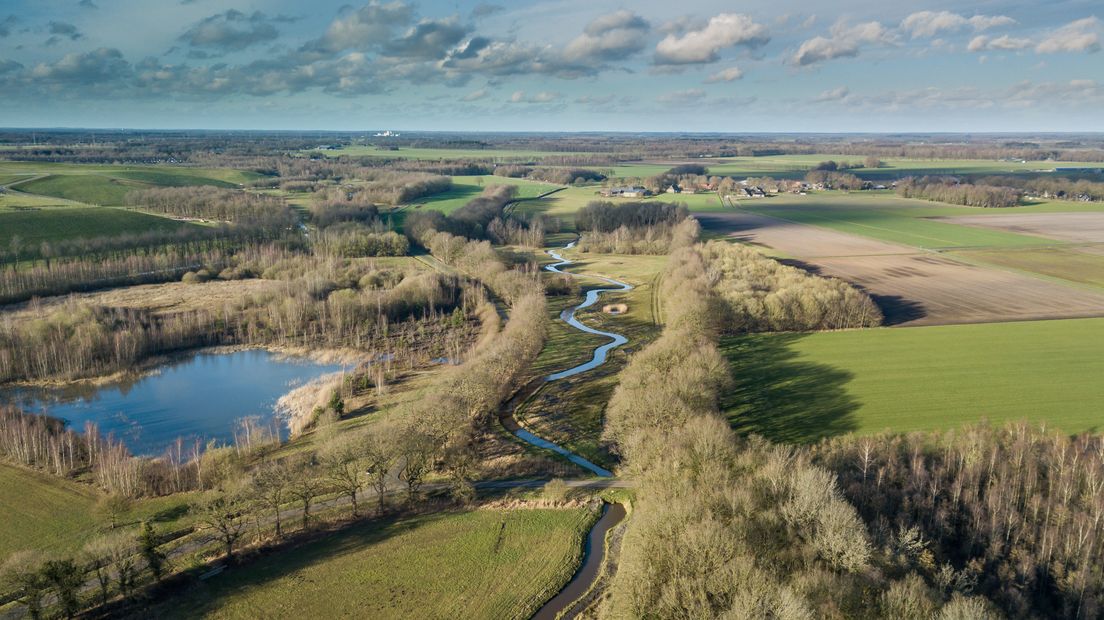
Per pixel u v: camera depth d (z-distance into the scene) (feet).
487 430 359.66
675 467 251.39
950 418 338.34
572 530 260.21
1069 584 214.48
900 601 177.88
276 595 221.25
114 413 400.06
